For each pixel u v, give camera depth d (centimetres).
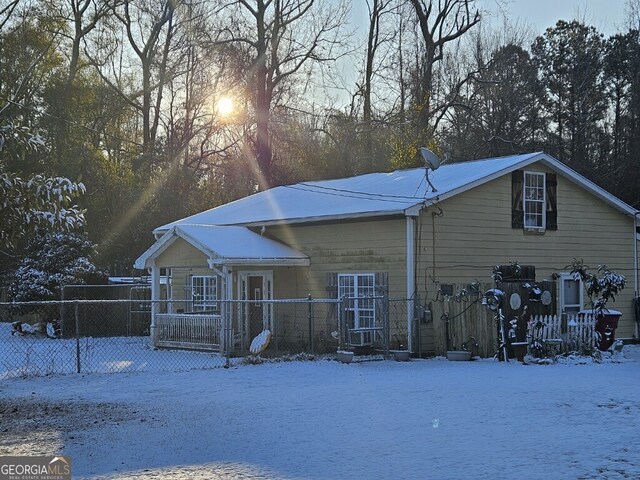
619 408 1116
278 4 4238
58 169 3881
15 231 1088
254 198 2862
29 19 4062
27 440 988
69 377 1606
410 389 1348
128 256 3791
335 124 4425
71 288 2884
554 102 5012
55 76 4141
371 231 2097
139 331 2903
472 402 1194
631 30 4953
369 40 4588
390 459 835
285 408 1177
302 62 4319
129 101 4325
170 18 4325
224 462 843
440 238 2055
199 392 1366
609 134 4809
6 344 2434
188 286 2455
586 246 2425
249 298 2345
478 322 1911
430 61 4503
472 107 4528
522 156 2302
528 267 2177
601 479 734
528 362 1761
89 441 970
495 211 2188
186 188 4156
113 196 3947
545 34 5219
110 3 4256
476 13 4553
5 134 1094
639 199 4253
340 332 1883
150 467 830
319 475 775
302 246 2291
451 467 791
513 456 831
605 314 1956
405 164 3838
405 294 2000
